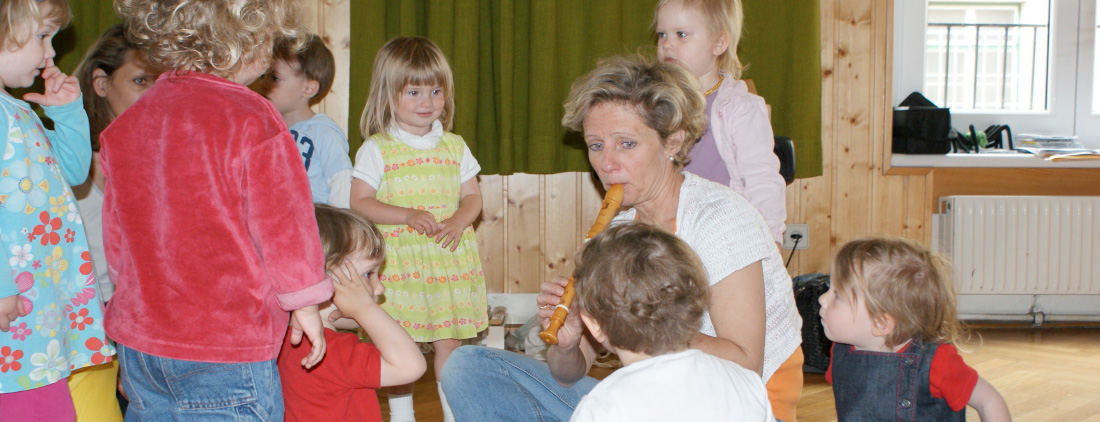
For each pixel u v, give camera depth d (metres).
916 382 1.55
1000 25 3.59
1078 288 3.38
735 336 1.23
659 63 1.35
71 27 2.91
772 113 3.09
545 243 3.27
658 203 1.37
